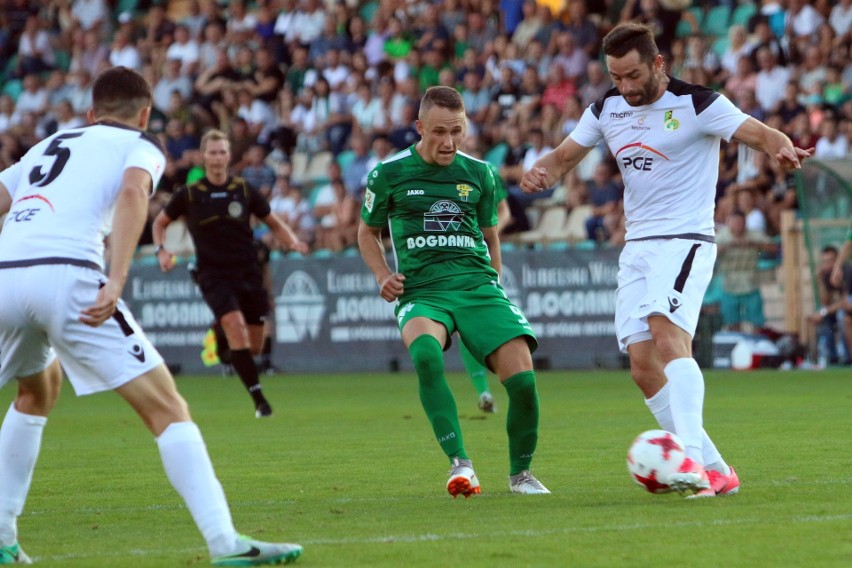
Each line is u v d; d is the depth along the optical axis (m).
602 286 58.62
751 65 64.00
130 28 87.62
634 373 19.83
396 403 42.56
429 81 72.31
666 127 19.36
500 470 23.17
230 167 73.69
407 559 13.86
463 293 20.36
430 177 20.55
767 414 33.69
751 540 14.50
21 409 15.20
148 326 65.69
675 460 17.75
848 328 56.25
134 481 22.78
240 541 13.65
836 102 62.16
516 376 19.58
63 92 85.75
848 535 14.77
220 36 82.62
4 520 14.70
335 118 73.38
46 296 14.16
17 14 93.19
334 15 78.38
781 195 59.66
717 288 58.91
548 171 20.41
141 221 14.07
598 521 16.30
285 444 29.11
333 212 68.75
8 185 15.30
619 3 72.12
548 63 69.75
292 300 64.25
